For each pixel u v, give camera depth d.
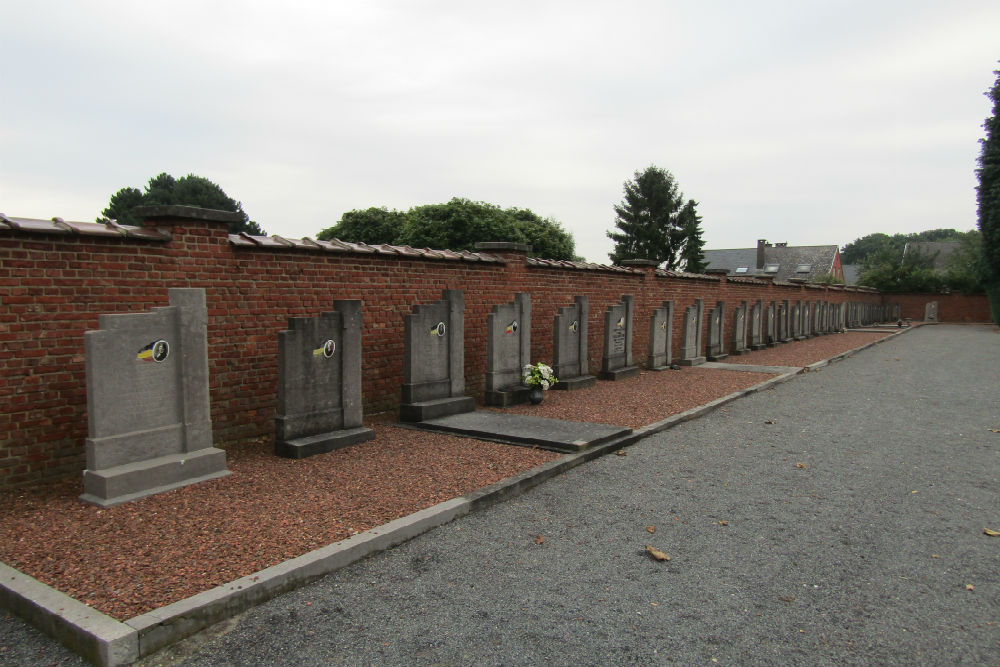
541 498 5.30
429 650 3.03
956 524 4.78
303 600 3.50
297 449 6.07
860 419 8.74
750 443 7.32
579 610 3.43
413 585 3.70
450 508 4.73
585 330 11.41
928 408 9.61
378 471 5.68
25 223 4.95
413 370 7.84
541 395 9.23
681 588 3.71
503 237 31.78
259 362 6.72
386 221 38.28
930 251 60.44
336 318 6.68
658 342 13.75
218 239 6.27
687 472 6.12
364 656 2.97
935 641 3.15
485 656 2.98
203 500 4.80
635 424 7.94
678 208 54.81
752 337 19.52
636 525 4.71
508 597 3.57
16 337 4.92
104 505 4.62
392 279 8.31
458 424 7.50
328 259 7.43
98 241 5.36
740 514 4.97
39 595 3.28
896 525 4.75
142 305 5.67
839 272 61.69
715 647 3.08
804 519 4.87
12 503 4.69
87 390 4.74
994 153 29.97
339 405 6.76
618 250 54.78
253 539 4.05
